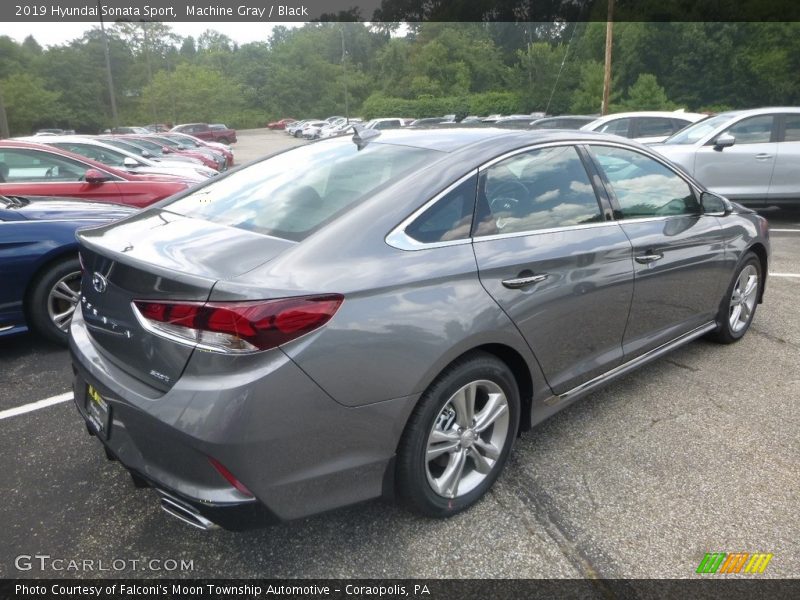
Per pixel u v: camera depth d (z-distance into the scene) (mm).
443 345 2271
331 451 2115
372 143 2973
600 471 2910
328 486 2148
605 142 3275
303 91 95062
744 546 2416
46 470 2943
